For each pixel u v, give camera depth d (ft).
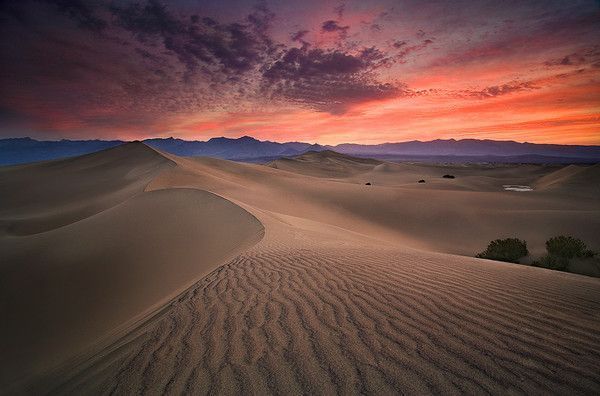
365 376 8.85
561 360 9.46
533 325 12.10
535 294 16.15
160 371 9.87
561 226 101.35
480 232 108.68
